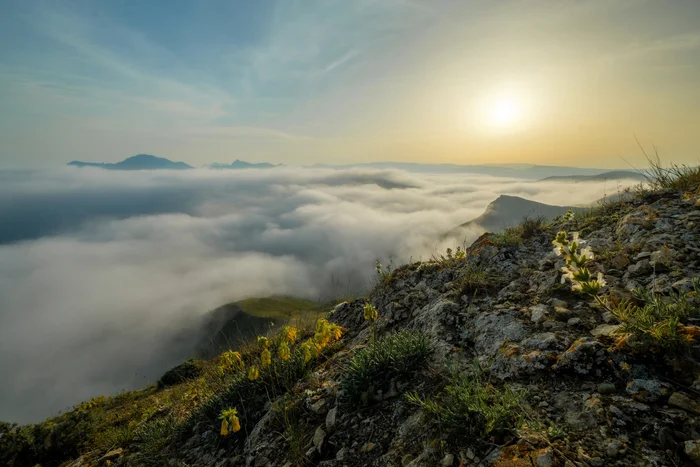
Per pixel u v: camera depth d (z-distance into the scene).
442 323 5.50
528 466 2.64
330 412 4.62
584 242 6.40
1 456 8.59
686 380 2.95
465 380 3.62
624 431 2.71
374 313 5.70
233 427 4.81
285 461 4.28
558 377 3.49
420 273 8.38
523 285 5.89
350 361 5.32
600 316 4.25
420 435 3.55
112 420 10.91
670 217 5.92
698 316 3.40
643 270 4.73
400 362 4.55
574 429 2.87
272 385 5.64
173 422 6.98
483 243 8.02
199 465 5.22
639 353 3.27
